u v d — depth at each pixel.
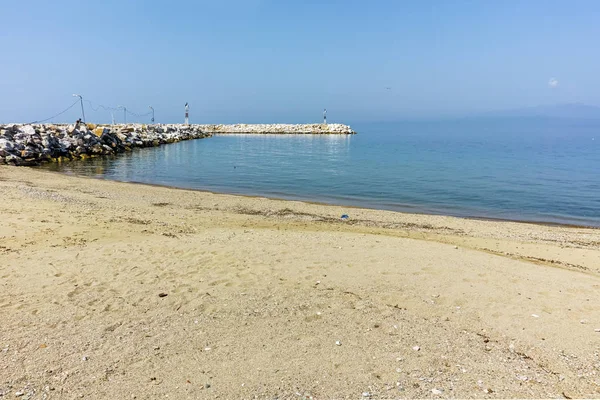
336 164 34.41
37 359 4.52
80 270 7.44
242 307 6.07
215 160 37.16
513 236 12.43
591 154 44.00
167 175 26.78
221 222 12.40
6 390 3.93
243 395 3.94
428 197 20.11
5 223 10.11
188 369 4.39
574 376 4.40
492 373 4.44
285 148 53.81
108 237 9.67
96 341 4.97
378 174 28.12
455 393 4.02
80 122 42.41
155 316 5.72
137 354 4.68
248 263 8.05
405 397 3.94
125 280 7.04
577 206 18.17
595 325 5.69
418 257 8.71
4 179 19.56
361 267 7.95
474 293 6.79
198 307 6.05
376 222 13.80
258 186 23.12
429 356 4.77
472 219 15.16
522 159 38.47
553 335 5.39
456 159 38.69
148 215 12.59
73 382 4.11
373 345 5.00
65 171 26.45
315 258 8.45
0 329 5.21
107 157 37.06
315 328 5.43
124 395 3.91
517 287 7.11
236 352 4.77
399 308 6.16
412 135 102.12
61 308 5.89
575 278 7.73
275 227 12.13
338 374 4.34
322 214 14.95
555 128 173.50
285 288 6.84
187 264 7.94
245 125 108.81
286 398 3.90
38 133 32.97
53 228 10.05
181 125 89.44
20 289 6.51
